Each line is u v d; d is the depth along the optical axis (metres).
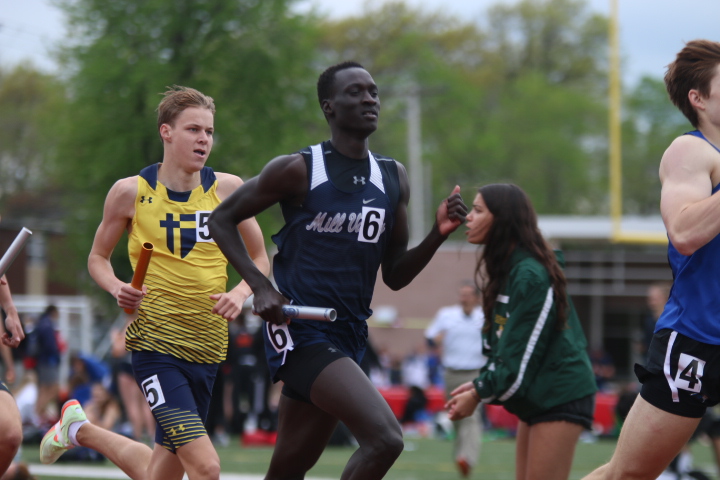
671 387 13.95
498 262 18.72
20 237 18.25
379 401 14.65
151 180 18.31
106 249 18.58
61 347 62.47
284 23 93.19
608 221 107.06
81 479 32.59
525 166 172.62
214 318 18.12
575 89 183.88
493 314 18.75
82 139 90.50
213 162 90.31
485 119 179.12
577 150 171.62
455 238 131.50
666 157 14.16
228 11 89.31
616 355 112.12
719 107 14.02
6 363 21.67
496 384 17.83
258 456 42.50
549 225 107.88
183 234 18.05
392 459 14.36
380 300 119.88
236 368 50.84
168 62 89.00
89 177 93.06
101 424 43.88
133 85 86.50
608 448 50.53
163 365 17.55
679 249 13.49
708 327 13.76
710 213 13.17
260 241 19.14
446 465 40.00
